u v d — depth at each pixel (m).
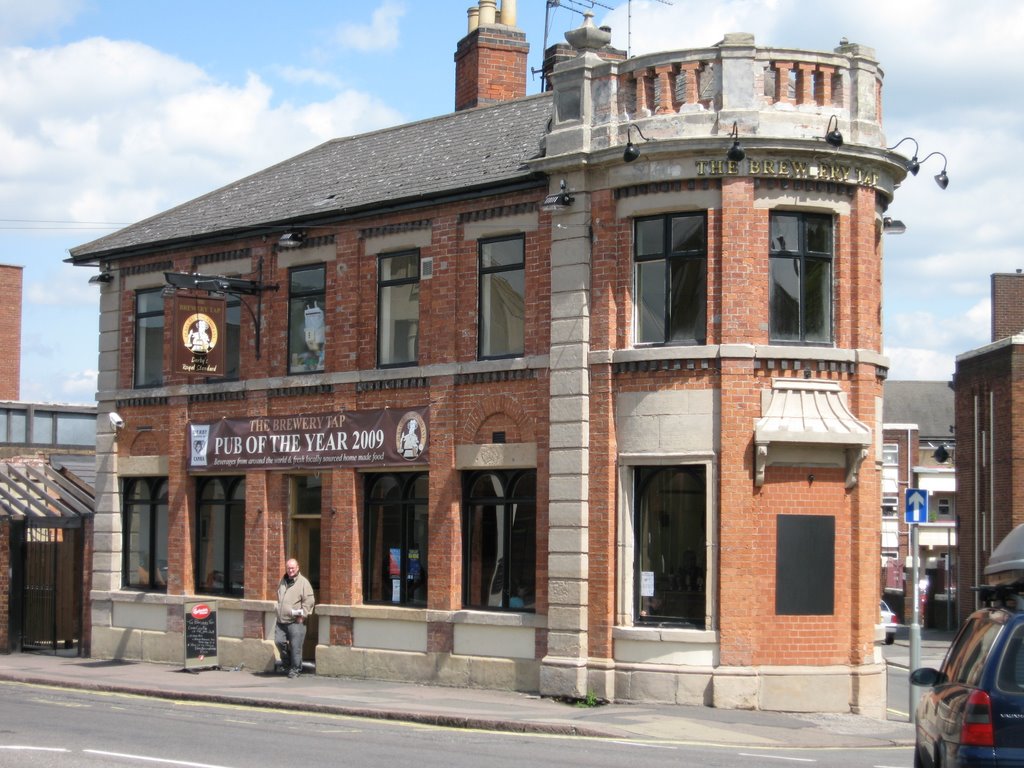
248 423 25.89
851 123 20.55
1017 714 9.42
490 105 26.61
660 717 18.48
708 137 19.80
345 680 23.45
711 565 19.67
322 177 27.53
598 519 20.48
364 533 24.12
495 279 22.47
